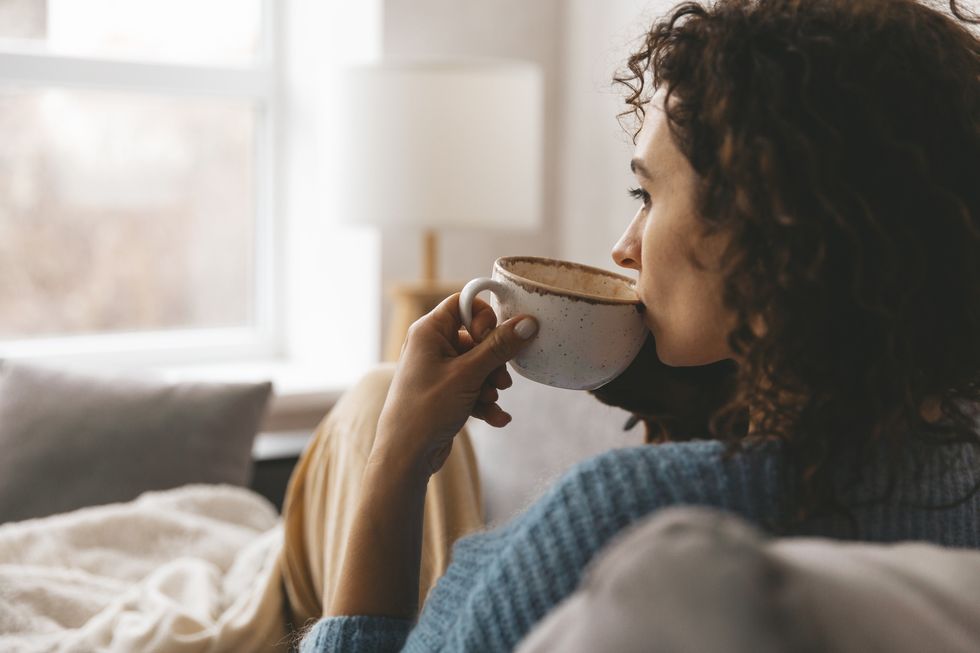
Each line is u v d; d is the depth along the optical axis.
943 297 0.65
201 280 3.09
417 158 2.39
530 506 0.69
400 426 0.82
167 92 2.96
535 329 0.80
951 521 0.68
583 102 2.99
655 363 0.86
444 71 2.38
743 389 0.68
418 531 0.83
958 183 0.65
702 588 0.37
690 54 0.70
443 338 0.84
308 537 1.36
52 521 1.63
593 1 2.92
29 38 2.79
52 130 2.84
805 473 0.63
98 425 2.03
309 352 3.14
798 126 0.63
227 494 1.82
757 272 0.65
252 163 3.14
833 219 0.62
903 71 0.64
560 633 0.41
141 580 1.55
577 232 3.05
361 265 2.89
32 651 1.26
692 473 0.62
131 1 2.91
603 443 1.80
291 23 3.10
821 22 0.65
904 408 0.64
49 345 2.87
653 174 0.74
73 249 2.90
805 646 0.38
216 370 3.00
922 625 0.41
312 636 0.81
